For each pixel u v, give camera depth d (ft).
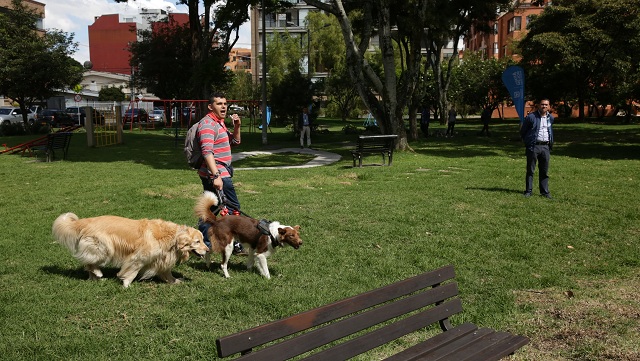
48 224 26.81
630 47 106.93
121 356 12.77
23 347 12.98
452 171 47.29
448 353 11.14
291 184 40.34
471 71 157.28
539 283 18.37
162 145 83.46
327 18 185.26
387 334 10.66
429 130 113.19
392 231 25.09
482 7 110.63
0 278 18.37
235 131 21.39
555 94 131.03
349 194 35.06
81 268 19.49
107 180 43.57
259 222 18.71
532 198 33.22
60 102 178.40
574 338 14.11
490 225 26.32
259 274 19.12
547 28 113.70
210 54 127.03
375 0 63.72
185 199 34.04
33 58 114.52
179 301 16.25
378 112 66.13
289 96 98.73
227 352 8.17
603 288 17.93
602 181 40.55
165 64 146.00
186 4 118.32
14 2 125.08
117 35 293.43
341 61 180.65
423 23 62.59
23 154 65.82
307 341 9.23
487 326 14.88
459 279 18.65
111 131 85.40
